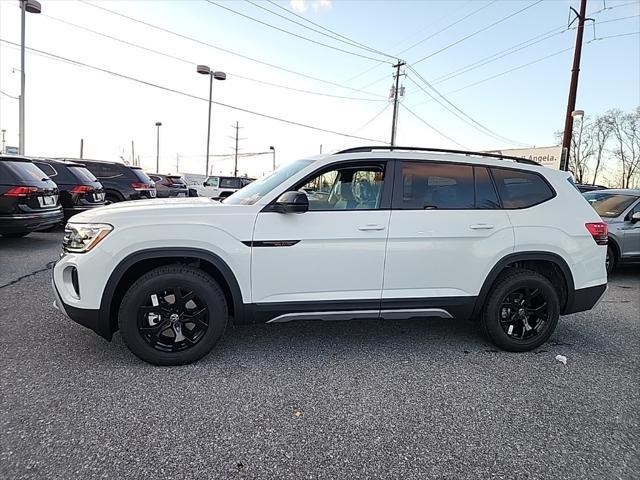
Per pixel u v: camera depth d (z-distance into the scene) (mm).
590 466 2352
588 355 3908
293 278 3432
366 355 3723
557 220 3904
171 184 21172
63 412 2658
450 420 2762
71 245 3271
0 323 4094
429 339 4145
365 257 3512
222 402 2861
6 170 7270
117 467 2189
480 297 3779
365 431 2605
